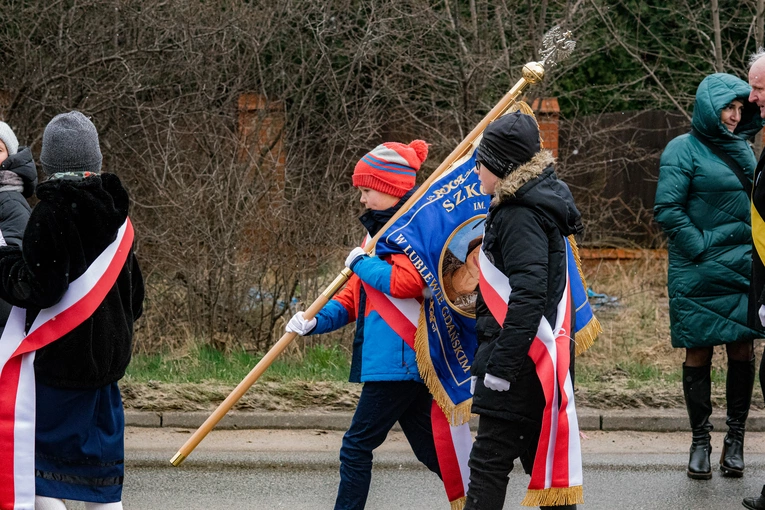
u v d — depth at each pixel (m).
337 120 9.18
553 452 3.84
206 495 5.34
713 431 6.92
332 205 8.81
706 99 5.82
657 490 5.56
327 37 9.41
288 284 8.65
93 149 3.71
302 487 5.52
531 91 10.28
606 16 11.50
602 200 12.21
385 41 9.61
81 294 3.55
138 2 8.66
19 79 8.59
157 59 8.77
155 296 8.68
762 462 6.17
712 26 11.80
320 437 6.61
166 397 6.89
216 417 4.57
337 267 8.87
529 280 3.71
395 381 4.46
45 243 3.44
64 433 3.57
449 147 9.66
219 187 8.54
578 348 4.43
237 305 8.59
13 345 3.56
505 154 3.83
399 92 9.76
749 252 5.78
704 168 5.86
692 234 5.82
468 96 9.70
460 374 4.56
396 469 5.95
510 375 3.71
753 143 9.88
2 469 3.50
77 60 8.63
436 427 4.63
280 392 7.05
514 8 10.49
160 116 8.70
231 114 8.92
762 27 10.39
